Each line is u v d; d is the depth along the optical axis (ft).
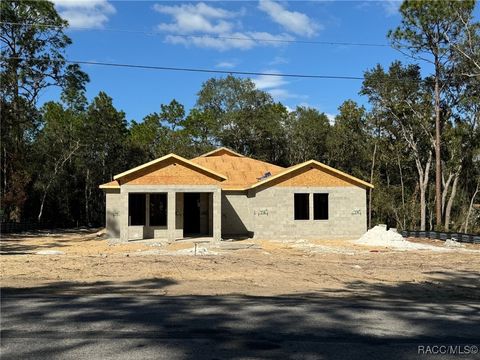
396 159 158.81
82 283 43.19
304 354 20.34
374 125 161.68
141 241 90.53
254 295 37.86
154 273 49.39
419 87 144.36
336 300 35.53
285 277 48.57
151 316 27.63
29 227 149.18
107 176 185.88
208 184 90.43
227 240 93.40
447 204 147.64
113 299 33.83
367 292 41.11
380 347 21.62
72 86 155.53
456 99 137.49
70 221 178.29
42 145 173.37
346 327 25.50
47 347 21.02
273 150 197.16
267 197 97.45
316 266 57.16
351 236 99.50
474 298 39.42
